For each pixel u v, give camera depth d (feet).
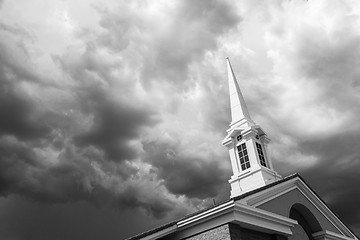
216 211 48.47
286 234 57.36
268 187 58.80
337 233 74.23
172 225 51.78
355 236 79.10
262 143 91.86
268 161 89.45
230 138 92.27
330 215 73.87
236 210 48.29
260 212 52.01
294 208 68.44
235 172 89.25
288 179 65.21
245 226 51.21
